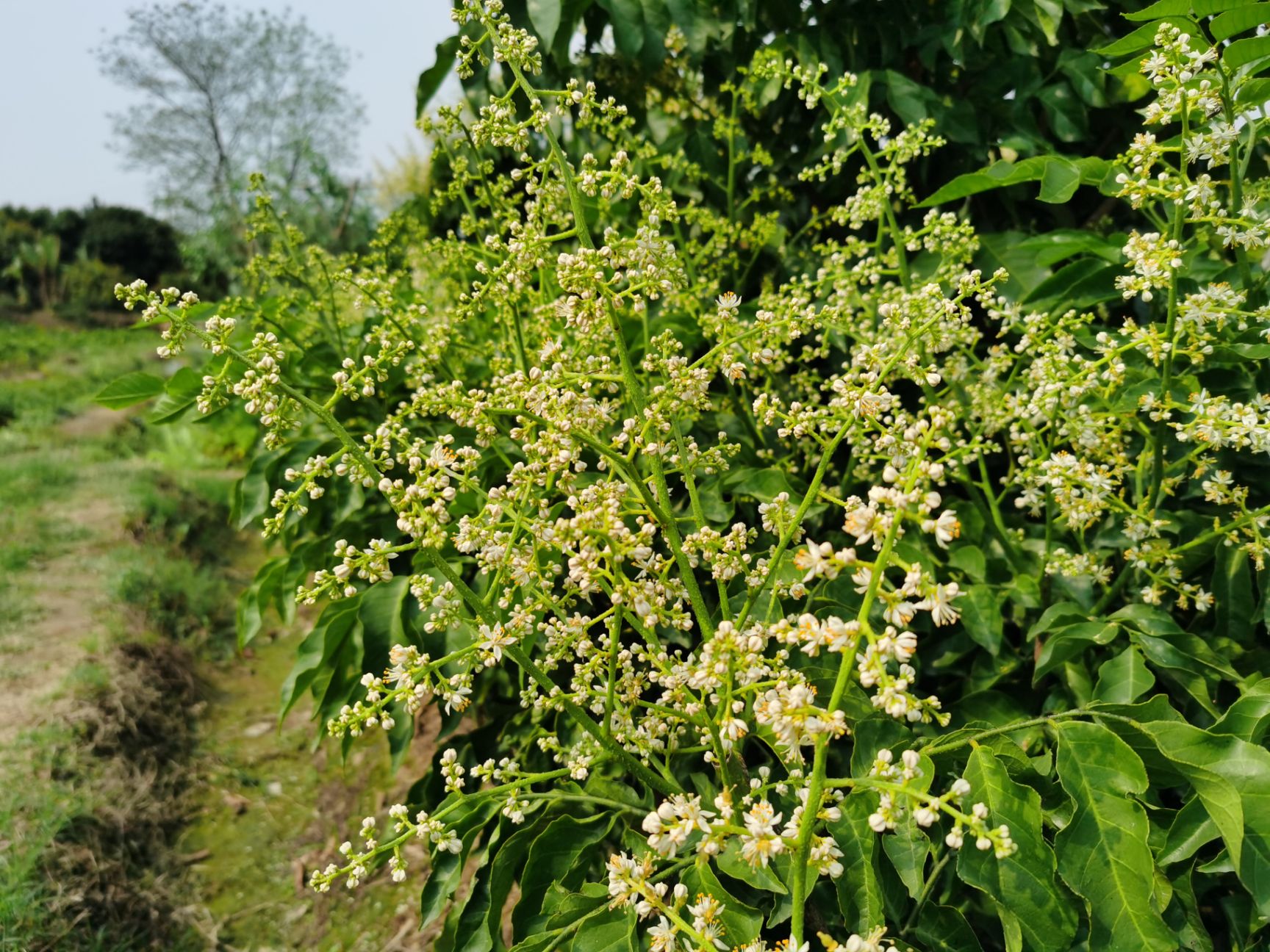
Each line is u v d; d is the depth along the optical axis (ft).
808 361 7.35
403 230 10.21
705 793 5.33
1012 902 4.07
